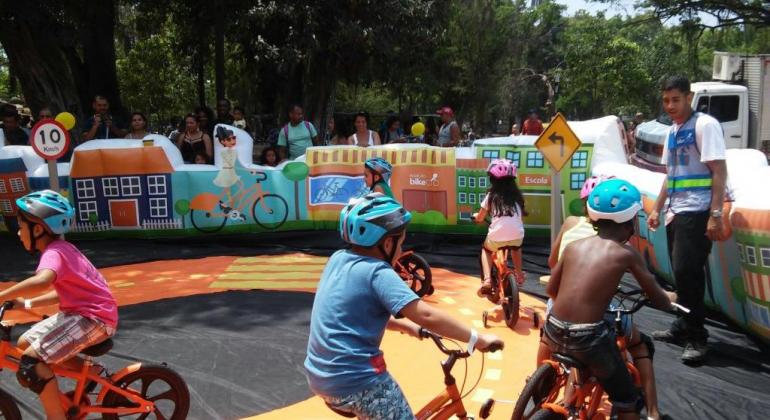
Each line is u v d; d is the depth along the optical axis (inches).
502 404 183.9
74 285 150.1
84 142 418.0
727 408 186.5
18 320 244.1
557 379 154.3
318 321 118.5
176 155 405.1
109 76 652.7
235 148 406.0
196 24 706.8
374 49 727.1
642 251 322.7
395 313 114.8
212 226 405.4
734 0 987.9
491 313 253.9
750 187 229.3
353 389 114.5
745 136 667.4
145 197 399.5
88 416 178.4
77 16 552.7
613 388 145.3
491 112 1753.2
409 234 404.8
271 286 301.4
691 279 217.8
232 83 1187.9
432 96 1621.6
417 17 725.3
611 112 1771.7
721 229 209.9
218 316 258.2
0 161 392.5
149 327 245.9
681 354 226.2
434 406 135.5
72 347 149.3
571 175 376.5
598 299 144.9
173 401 170.1
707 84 695.1
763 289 212.5
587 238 153.2
